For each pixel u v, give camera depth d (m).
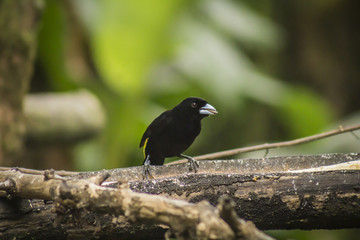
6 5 10.19
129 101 14.59
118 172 6.26
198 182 5.39
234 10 18.75
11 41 10.27
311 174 5.32
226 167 6.41
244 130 20.92
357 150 14.44
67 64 16.23
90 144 16.41
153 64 14.52
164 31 13.05
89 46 16.38
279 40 21.02
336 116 22.50
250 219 5.34
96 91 16.27
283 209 5.27
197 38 17.08
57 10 14.65
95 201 4.41
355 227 5.36
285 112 18.20
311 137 7.94
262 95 17.72
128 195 4.29
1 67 10.29
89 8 14.10
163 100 17.61
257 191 5.30
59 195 4.56
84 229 5.25
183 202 4.16
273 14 22.30
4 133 10.38
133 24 12.70
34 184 4.98
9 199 5.23
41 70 16.56
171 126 7.86
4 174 5.28
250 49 21.31
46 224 5.26
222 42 17.75
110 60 12.98
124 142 15.89
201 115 7.84
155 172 6.38
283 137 21.05
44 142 13.09
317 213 5.23
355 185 5.16
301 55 22.61
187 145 8.18
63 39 15.34
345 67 22.70
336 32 22.75
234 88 17.14
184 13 16.95
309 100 17.94
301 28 22.59
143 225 5.25
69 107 13.12
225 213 3.68
